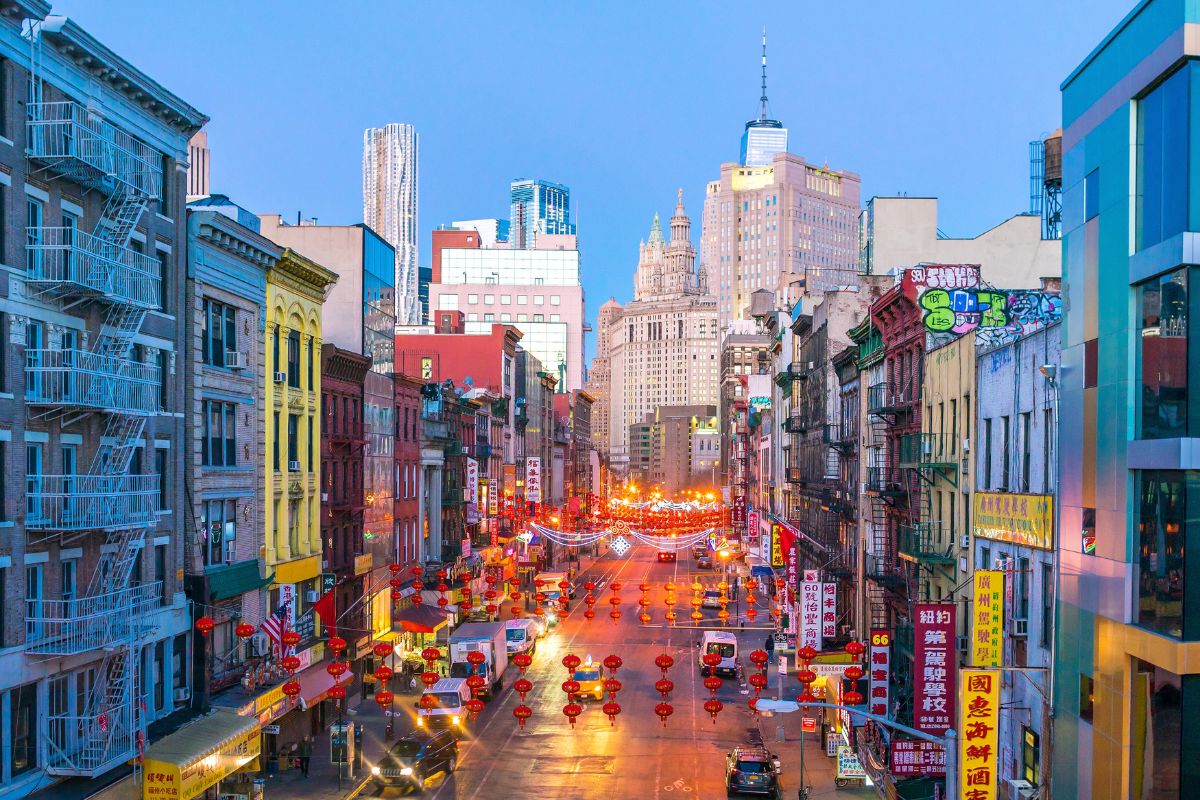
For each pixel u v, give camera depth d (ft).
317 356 161.89
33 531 92.63
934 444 129.80
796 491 277.44
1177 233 67.36
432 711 151.23
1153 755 68.69
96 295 98.27
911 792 102.12
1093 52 78.89
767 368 497.87
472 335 337.72
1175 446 66.54
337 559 172.76
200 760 102.06
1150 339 70.54
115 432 104.47
